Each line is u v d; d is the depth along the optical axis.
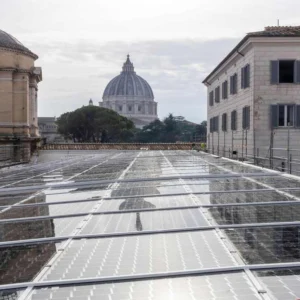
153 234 8.39
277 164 39.47
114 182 17.11
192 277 6.05
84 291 5.72
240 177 18.31
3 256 7.36
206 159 36.72
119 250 7.44
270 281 5.77
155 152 61.12
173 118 194.75
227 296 5.37
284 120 40.59
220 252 7.08
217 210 10.51
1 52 55.88
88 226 9.25
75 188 16.19
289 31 41.12
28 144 56.25
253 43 39.72
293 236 7.86
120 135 130.12
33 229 9.33
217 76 59.91
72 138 130.00
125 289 5.73
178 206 11.05
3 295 5.72
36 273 6.41
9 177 23.41
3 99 56.31
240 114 46.06
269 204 11.09
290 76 40.59
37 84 67.62
